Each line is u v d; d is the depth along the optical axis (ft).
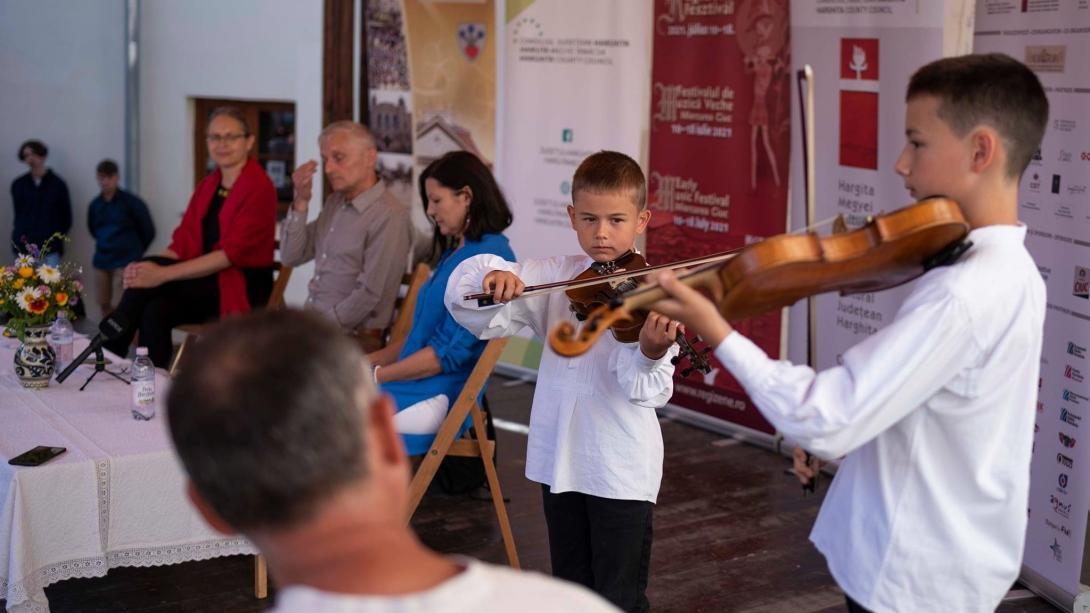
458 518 13.97
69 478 9.40
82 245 30.14
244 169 17.08
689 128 17.28
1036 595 12.14
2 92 29.48
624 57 18.07
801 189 15.79
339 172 15.29
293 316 3.14
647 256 18.17
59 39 29.45
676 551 13.12
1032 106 5.39
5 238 30.07
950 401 5.36
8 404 11.30
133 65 28.96
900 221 5.26
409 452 11.80
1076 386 11.30
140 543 9.84
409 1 20.63
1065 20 11.25
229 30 27.73
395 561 3.02
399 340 13.55
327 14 22.26
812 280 5.35
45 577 9.37
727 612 11.53
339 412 2.96
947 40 13.20
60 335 12.46
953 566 5.47
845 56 14.69
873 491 5.59
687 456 16.87
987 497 5.46
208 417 2.93
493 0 19.58
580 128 18.79
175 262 16.97
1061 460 11.59
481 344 11.91
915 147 5.61
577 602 3.14
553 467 8.75
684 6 17.04
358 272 15.58
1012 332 5.29
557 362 8.90
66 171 29.89
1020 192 11.96
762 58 16.03
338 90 22.29
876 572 5.54
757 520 14.24
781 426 5.20
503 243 12.01
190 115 28.91
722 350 5.19
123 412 11.14
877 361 5.12
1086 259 11.05
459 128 20.39
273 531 2.99
